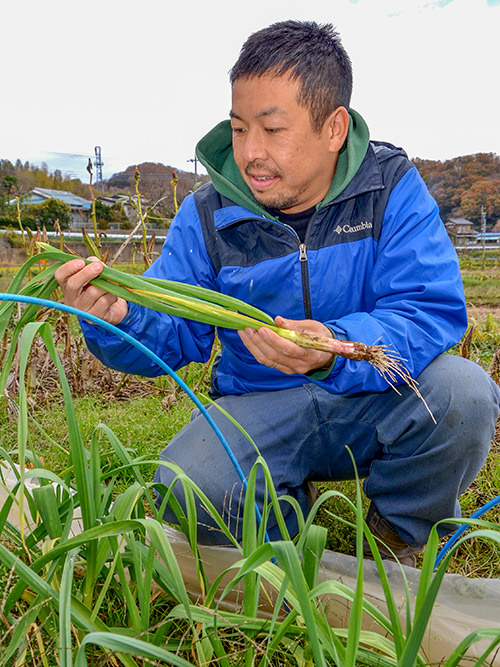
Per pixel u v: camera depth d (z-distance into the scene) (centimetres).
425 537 171
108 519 122
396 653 101
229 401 185
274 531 178
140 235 419
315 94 152
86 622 111
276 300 180
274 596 154
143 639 116
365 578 152
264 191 163
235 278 179
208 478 164
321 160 163
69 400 117
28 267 134
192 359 189
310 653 119
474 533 90
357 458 182
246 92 152
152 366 179
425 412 160
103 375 378
